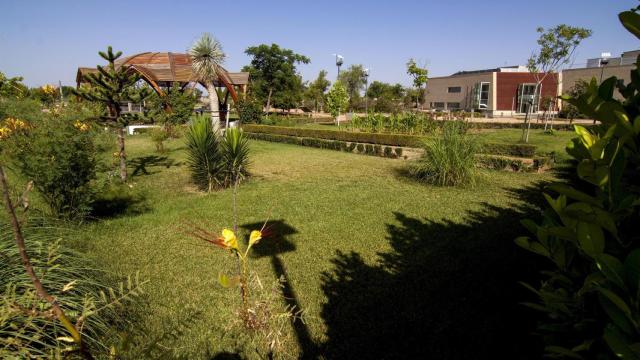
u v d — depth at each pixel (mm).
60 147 5645
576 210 1078
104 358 2332
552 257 1259
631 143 1094
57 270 2885
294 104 53812
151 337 3053
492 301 3732
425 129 16891
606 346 1073
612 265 904
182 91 25422
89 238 5480
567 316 1186
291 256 4961
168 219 6602
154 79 22562
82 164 5770
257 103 29578
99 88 8469
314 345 3113
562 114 34312
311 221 6469
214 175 8977
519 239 1339
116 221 6438
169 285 4125
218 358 2881
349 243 5422
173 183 9789
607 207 1060
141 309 3498
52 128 5961
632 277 867
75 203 5852
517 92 45875
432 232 5832
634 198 966
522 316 3445
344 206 7395
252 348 2961
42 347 2109
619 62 44906
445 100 56125
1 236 2934
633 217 1077
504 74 45562
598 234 995
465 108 51875
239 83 30062
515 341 3088
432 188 8930
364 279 4273
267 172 11453
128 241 5516
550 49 17281
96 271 3318
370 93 67562
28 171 5387
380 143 16594
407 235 5727
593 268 1090
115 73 8398
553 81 42781
